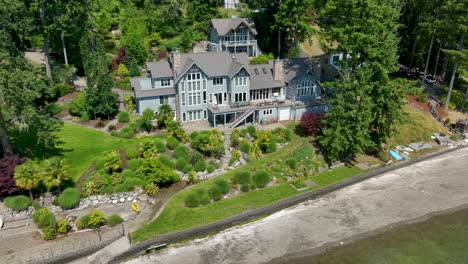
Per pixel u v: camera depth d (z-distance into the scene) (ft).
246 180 158.30
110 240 125.39
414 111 227.40
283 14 265.13
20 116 143.33
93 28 268.82
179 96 201.16
